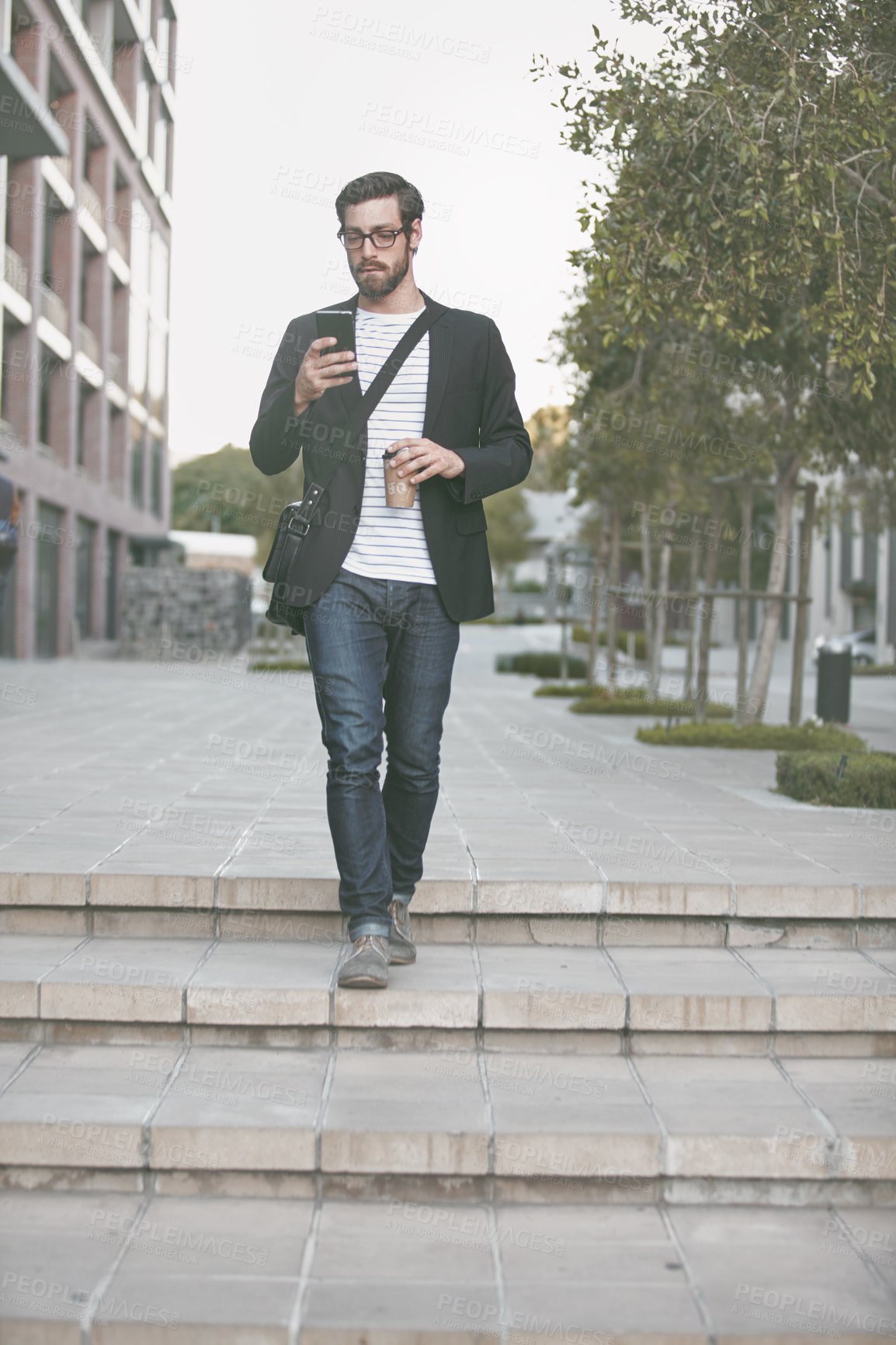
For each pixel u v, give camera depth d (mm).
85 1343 2062
